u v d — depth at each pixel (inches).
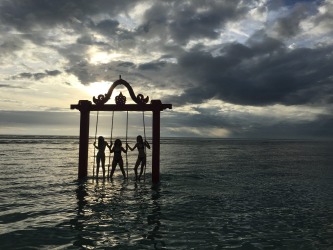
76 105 647.8
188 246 261.3
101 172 790.5
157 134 621.3
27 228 307.4
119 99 627.8
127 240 275.1
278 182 666.8
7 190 512.7
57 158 1205.7
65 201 436.1
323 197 498.0
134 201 442.6
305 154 1915.6
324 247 263.9
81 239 276.8
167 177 703.1
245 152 2096.5
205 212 383.9
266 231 308.0
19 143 2684.5
